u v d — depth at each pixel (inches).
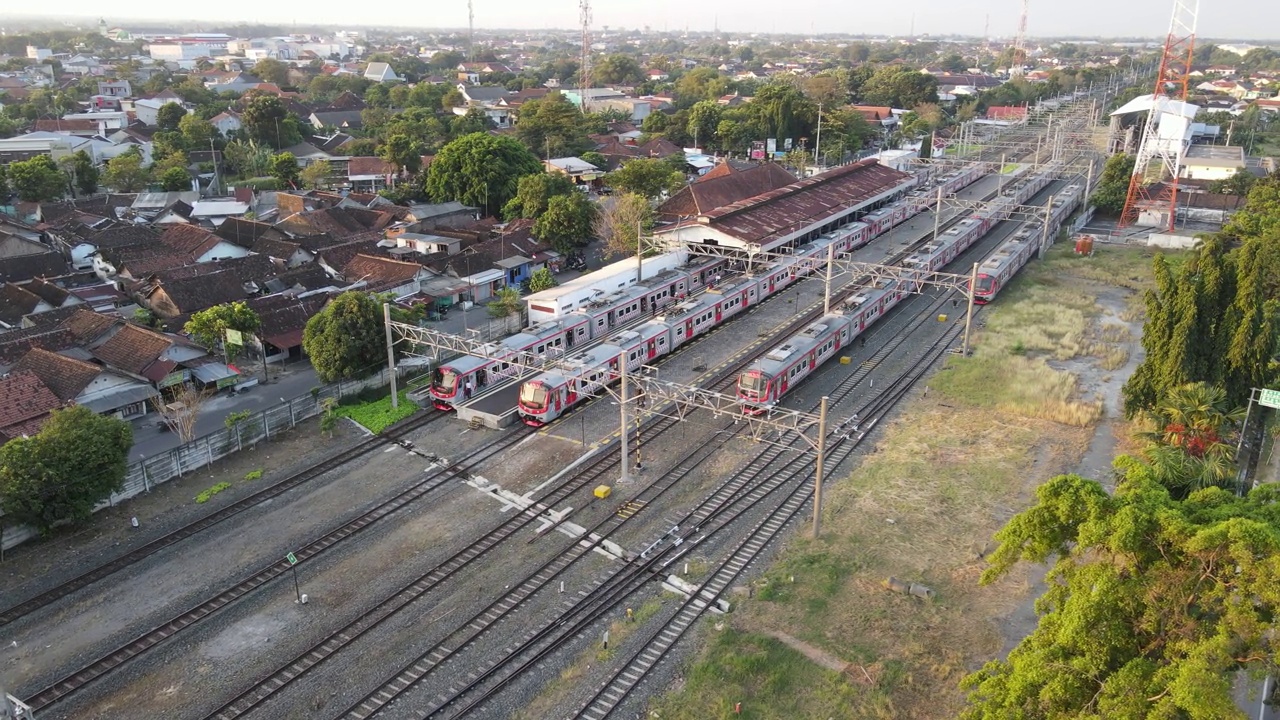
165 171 4352.9
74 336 2185.0
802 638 1187.3
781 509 1542.8
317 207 3735.2
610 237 3171.8
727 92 7810.0
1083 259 3238.2
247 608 1268.5
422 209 3464.6
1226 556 759.1
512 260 2962.6
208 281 2549.2
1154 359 1720.0
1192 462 1432.1
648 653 1165.7
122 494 1563.7
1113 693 767.1
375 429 1857.8
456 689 1099.9
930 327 2546.8
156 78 7716.5
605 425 1884.8
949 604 1253.1
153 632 1213.1
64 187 3961.6
